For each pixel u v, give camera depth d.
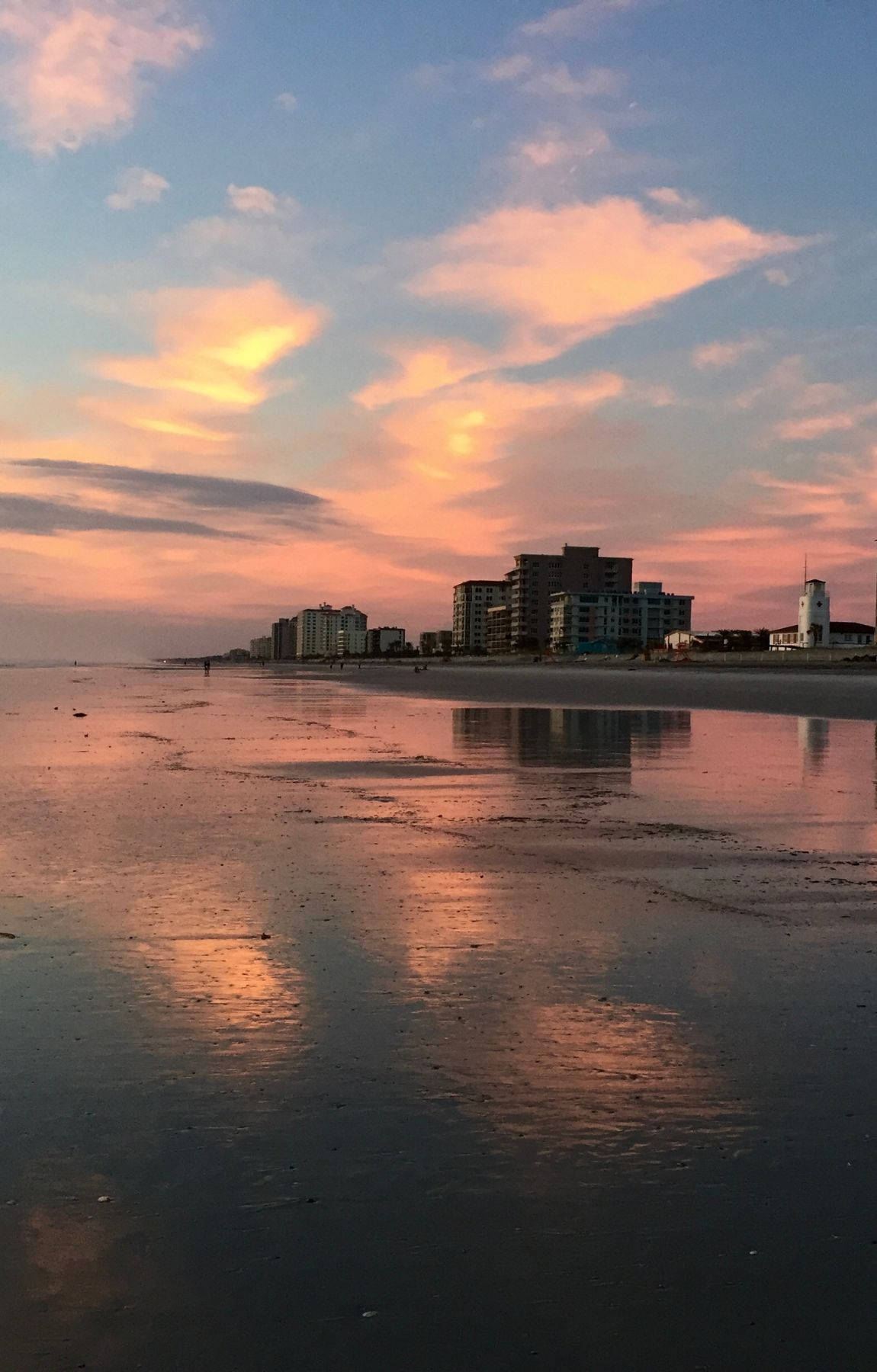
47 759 22.44
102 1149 4.29
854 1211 3.77
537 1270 3.44
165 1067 5.16
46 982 6.58
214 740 28.16
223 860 10.84
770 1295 3.30
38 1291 3.34
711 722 36.47
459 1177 4.03
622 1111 4.64
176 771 20.12
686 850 11.56
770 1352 3.04
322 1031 5.68
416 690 74.50
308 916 8.38
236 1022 5.83
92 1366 3.00
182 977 6.69
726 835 12.60
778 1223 3.70
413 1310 3.24
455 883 9.76
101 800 15.66
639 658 183.88
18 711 44.06
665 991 6.43
